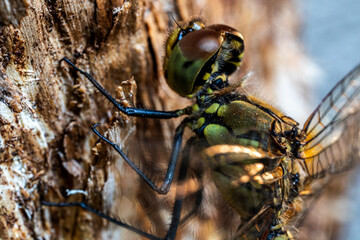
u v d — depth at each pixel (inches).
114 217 4.1
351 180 5.3
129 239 4.2
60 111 4.0
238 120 4.0
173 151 4.1
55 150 4.0
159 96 4.3
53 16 3.9
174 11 4.3
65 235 4.1
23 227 4.0
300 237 4.1
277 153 4.0
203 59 3.9
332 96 4.2
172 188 4.1
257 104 4.0
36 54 3.9
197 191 4.0
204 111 4.0
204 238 4.1
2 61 3.9
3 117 3.9
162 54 4.1
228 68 4.0
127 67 4.1
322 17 7.2
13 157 3.9
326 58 6.8
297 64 5.9
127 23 4.1
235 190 4.0
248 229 4.0
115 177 4.1
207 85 4.0
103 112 4.1
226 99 4.0
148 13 4.2
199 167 4.0
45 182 4.0
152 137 4.1
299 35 6.3
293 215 4.0
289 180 4.0
